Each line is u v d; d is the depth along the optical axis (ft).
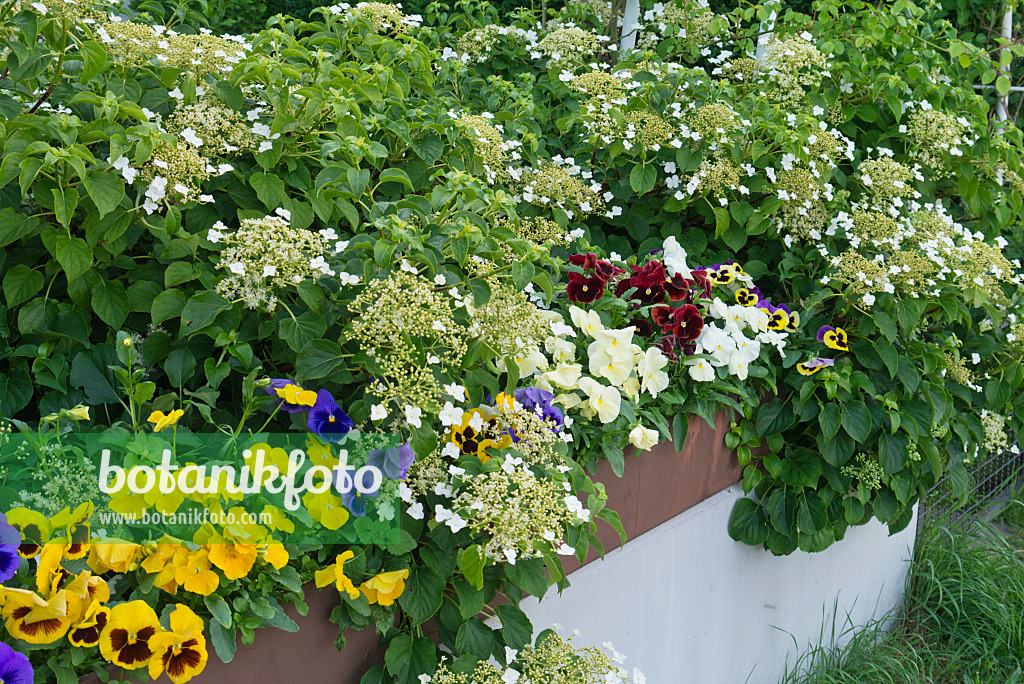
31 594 4.18
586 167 10.26
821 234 10.74
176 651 4.42
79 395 6.01
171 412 4.97
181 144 6.09
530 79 11.11
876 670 10.59
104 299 5.95
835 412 8.83
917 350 9.52
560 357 7.09
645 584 8.04
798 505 9.30
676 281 8.54
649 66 10.97
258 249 5.58
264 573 4.83
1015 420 10.98
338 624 5.27
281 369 6.26
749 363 9.27
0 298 6.31
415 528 5.65
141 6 9.15
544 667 5.90
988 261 9.84
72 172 5.61
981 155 11.71
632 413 7.16
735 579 9.48
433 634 6.19
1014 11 15.28
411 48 8.75
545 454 6.13
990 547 12.52
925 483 10.23
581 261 8.30
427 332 5.72
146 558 4.66
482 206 6.68
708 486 9.04
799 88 11.38
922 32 12.93
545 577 5.84
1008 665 10.96
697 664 9.11
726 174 9.89
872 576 11.73
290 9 15.80
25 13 5.96
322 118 7.00
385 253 5.69
